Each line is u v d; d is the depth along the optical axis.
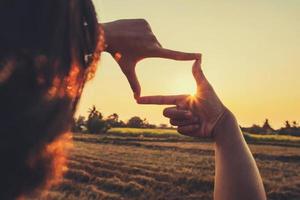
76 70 0.25
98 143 19.64
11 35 0.22
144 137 23.27
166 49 0.48
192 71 0.54
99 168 14.05
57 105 0.24
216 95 0.57
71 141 0.26
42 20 0.23
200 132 0.56
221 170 0.54
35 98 0.22
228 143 0.55
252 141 22.06
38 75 0.22
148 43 0.46
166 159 17.14
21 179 0.22
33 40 0.22
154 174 14.06
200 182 13.05
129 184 12.88
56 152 0.25
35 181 0.23
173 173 14.16
